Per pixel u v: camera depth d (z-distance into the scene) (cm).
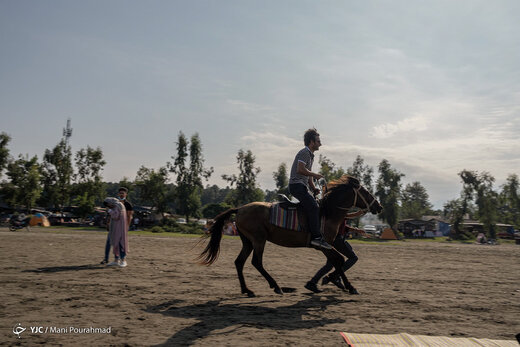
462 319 494
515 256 1986
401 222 7975
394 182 7669
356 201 683
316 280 688
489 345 369
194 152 6588
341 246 729
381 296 654
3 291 589
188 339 372
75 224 4803
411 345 363
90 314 464
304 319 471
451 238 6456
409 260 1464
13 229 2878
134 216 5053
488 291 740
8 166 5822
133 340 366
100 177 6681
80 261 1005
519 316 522
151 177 6128
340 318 482
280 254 1502
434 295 675
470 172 7238
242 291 635
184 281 741
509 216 9250
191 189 6538
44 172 6750
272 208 652
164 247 1628
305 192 652
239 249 1705
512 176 8962
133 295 588
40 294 574
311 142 680
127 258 1123
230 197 7544
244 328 417
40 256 1099
